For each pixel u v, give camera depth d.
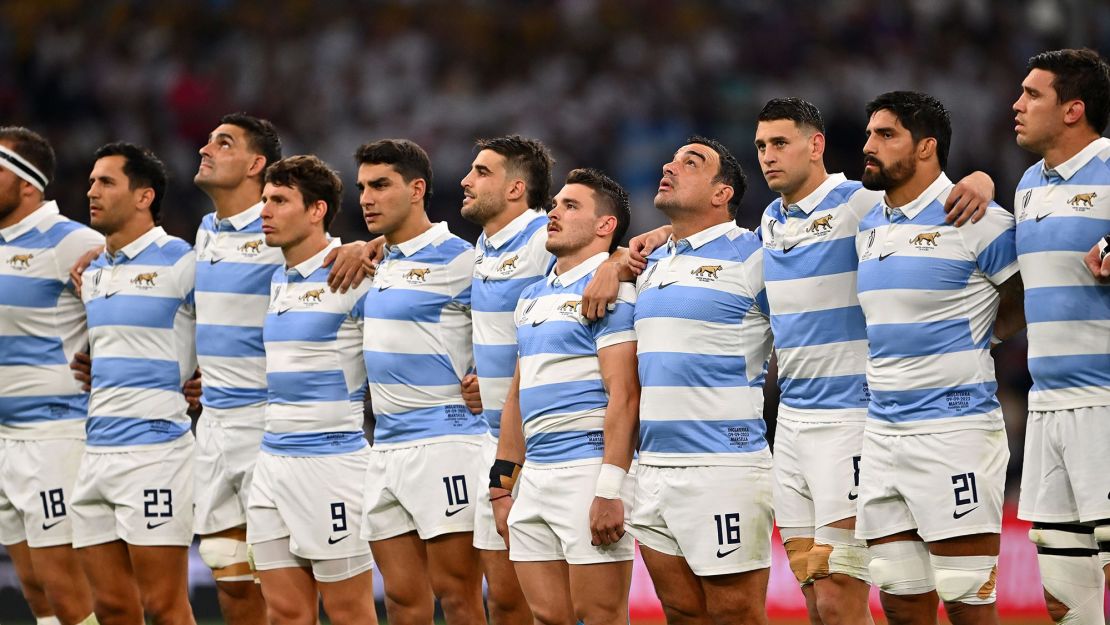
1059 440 20.67
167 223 58.44
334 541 24.83
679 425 21.19
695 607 21.67
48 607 29.44
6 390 28.09
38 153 28.33
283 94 66.19
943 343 20.78
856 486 21.73
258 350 25.97
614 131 64.25
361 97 66.00
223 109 65.38
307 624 25.16
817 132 21.92
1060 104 20.47
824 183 21.98
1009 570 35.16
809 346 21.84
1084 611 21.06
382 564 24.61
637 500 21.73
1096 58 20.64
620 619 21.67
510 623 23.77
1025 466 21.39
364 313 24.84
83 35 68.00
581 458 21.72
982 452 20.73
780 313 21.88
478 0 69.81
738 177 21.95
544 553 22.06
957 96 64.12
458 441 24.19
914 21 67.38
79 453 28.22
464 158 63.12
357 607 25.11
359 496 25.14
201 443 26.34
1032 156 61.53
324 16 69.38
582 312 21.69
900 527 21.17
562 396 21.88
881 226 21.30
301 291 25.11
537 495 21.97
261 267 25.95
